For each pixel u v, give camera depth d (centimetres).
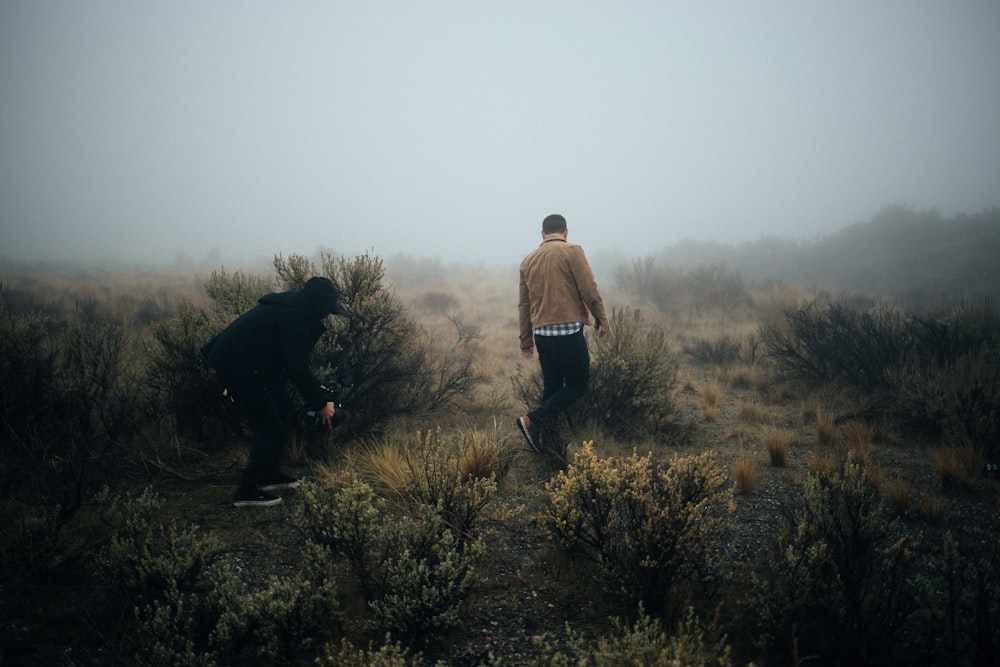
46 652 193
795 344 725
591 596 245
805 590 211
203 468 380
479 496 279
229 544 279
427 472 284
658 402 500
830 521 263
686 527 236
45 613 216
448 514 270
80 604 224
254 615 198
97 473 353
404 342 506
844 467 326
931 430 476
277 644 194
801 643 205
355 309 441
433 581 220
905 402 496
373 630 213
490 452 377
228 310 432
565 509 263
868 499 267
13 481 338
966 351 611
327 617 217
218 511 317
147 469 362
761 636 201
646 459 265
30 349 407
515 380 559
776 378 699
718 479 273
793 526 273
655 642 176
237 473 373
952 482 364
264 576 252
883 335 657
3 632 203
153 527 292
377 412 465
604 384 493
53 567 243
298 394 421
